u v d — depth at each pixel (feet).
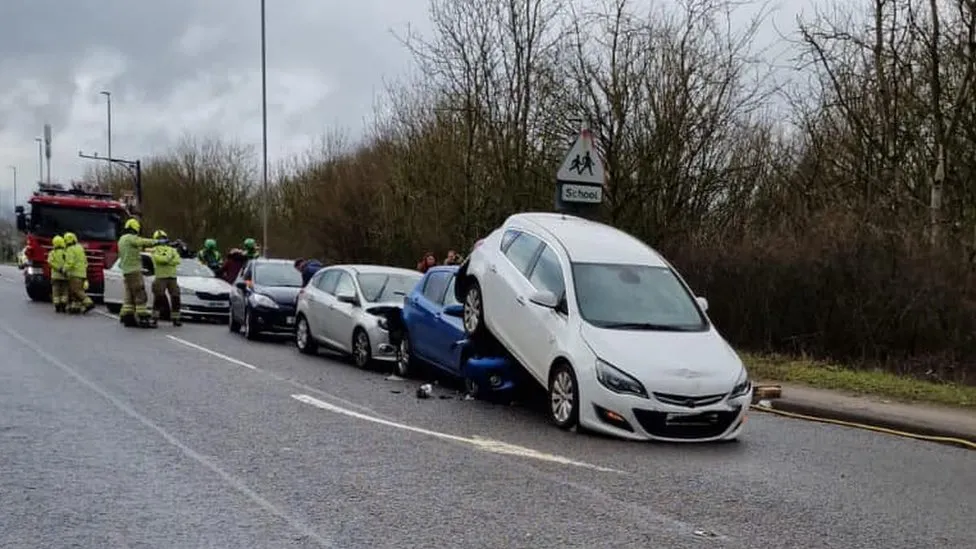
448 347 37.55
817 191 59.16
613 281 31.37
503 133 63.52
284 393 36.04
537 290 32.07
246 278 61.52
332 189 102.78
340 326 47.37
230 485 21.79
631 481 23.20
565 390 29.53
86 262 77.25
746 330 51.52
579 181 41.75
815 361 47.21
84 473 22.61
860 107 58.29
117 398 33.27
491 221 66.59
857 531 19.66
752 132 63.72
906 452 29.04
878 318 45.78
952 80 53.26
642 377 27.32
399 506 20.33
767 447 28.68
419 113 82.58
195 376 39.75
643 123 58.13
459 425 30.22
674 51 57.98
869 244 46.65
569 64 60.03
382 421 30.58
